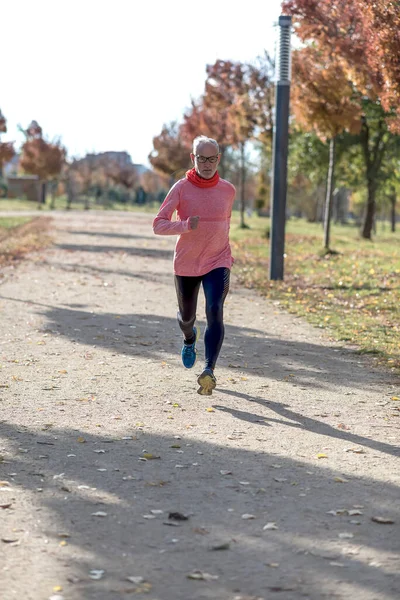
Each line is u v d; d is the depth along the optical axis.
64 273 17.23
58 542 3.55
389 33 12.33
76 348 8.68
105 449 5.02
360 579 3.20
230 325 10.45
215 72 32.81
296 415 5.97
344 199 89.94
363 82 15.59
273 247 16.31
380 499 4.17
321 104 21.05
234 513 3.93
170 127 68.75
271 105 31.30
